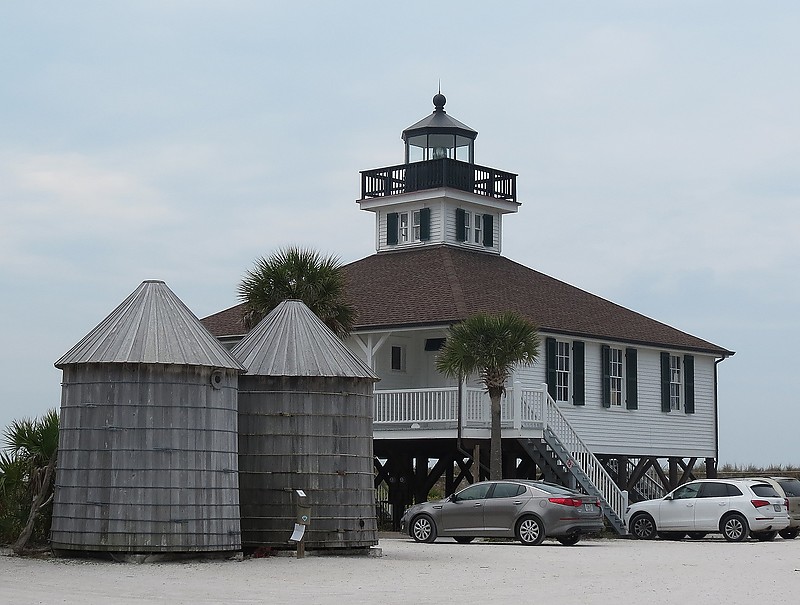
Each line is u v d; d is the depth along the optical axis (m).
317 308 32.28
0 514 22.95
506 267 42.44
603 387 38.59
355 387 23.17
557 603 15.50
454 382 36.78
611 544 28.28
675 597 16.44
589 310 40.50
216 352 21.33
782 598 16.45
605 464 39.75
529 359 31.67
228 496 21.22
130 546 20.30
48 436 22.77
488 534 27.48
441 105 44.38
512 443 34.72
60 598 15.49
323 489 22.62
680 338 42.19
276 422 22.62
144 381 20.66
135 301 21.58
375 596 16.08
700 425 43.00
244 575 18.73
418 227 42.72
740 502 29.73
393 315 35.56
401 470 37.81
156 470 20.52
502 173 44.34
